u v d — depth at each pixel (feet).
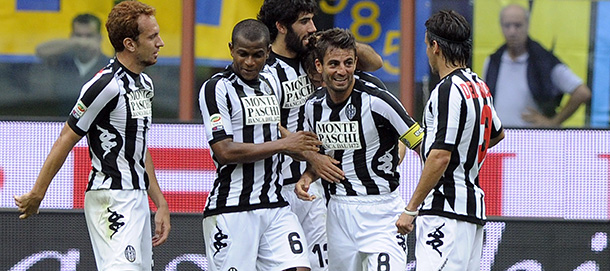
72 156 73.20
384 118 57.72
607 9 92.84
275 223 59.31
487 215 73.67
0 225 72.95
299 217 64.95
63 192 73.20
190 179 73.41
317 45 57.31
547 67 93.04
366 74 62.28
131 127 57.82
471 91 56.39
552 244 73.41
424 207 57.52
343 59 56.34
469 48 57.47
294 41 62.49
